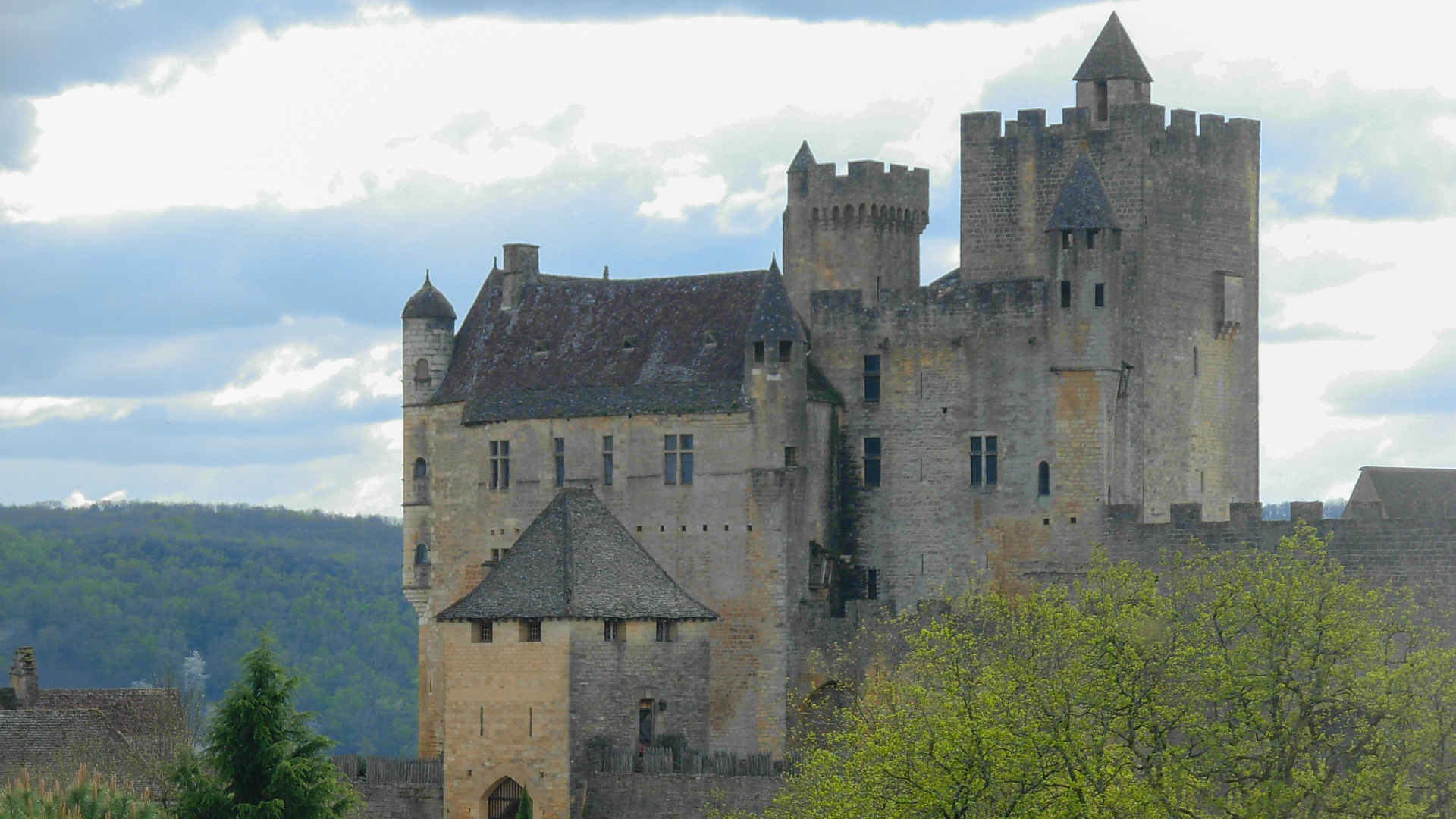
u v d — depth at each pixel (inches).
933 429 6752.0
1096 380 6530.5
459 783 6230.3
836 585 6850.4
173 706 7672.2
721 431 6766.7
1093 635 5211.6
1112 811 4542.3
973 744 4628.4
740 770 6146.7
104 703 7652.6
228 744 5521.7
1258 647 5014.8
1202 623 5270.7
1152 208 6717.5
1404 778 4756.4
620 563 6466.5
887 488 6811.0
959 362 6717.5
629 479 6875.0
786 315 6747.1
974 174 6914.4
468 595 6314.0
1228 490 6958.7
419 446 7352.4
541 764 6136.8
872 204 7057.1
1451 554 5836.6
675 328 7037.4
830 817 4692.4
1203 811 5022.1
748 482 6717.5
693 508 6786.4
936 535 6732.3
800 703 6663.4
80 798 6309.1
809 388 6815.9
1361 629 4990.2
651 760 6146.7
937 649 5787.4
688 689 6397.6
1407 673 4822.8
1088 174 6579.7
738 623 6712.6
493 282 7504.9
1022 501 6609.3
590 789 6131.9
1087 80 6855.3
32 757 7293.3
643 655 6294.3
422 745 7308.1
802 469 6717.5
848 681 6491.1
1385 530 5935.0
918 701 5132.9
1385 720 4928.6
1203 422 6870.1
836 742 5280.5
